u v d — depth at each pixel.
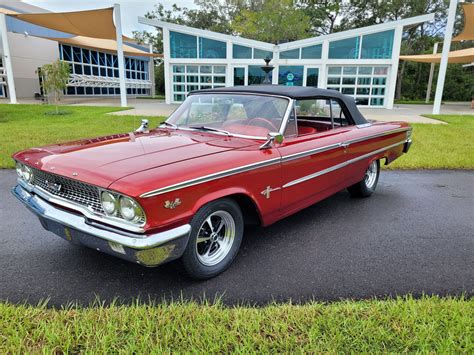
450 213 4.64
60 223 2.64
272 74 20.73
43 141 8.25
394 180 6.30
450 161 7.34
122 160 2.68
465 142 9.28
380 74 20.27
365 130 4.67
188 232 2.52
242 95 3.83
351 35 19.73
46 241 3.59
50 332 2.15
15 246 3.47
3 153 7.07
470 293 2.78
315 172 3.74
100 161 2.66
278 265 3.20
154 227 2.34
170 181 2.40
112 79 28.48
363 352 2.04
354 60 20.19
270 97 3.69
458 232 4.02
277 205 3.35
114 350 2.03
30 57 23.27
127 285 2.83
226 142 3.29
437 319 2.33
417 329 2.23
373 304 2.52
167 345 2.08
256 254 3.41
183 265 2.74
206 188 2.63
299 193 3.60
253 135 3.48
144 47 34.47
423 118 14.74
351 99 4.72
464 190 5.71
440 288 2.85
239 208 3.08
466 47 39.88
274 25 28.70
